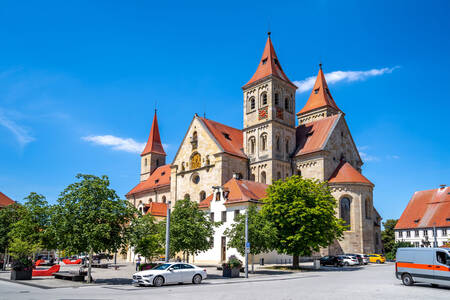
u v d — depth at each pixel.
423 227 94.06
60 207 35.88
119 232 38.06
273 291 27.89
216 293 26.70
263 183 75.12
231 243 48.56
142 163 125.94
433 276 30.62
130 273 49.00
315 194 54.25
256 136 81.56
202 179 78.81
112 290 29.25
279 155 79.69
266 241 47.69
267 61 85.31
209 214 66.00
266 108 81.06
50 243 48.94
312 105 103.12
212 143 78.31
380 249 83.50
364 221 71.12
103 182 37.69
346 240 70.62
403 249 33.28
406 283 32.66
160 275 32.84
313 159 77.62
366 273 47.50
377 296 25.05
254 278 40.59
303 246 51.91
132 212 38.25
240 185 65.62
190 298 23.95
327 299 23.47
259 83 83.38
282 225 51.28
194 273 34.97
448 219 90.94
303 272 49.22
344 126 84.25
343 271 51.16
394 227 108.75
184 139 85.00
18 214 54.91
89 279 36.09
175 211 47.47
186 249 46.44
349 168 75.00
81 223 35.22
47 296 24.88
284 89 84.69
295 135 85.50
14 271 38.09
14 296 24.84
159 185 104.31
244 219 48.72
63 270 55.25
